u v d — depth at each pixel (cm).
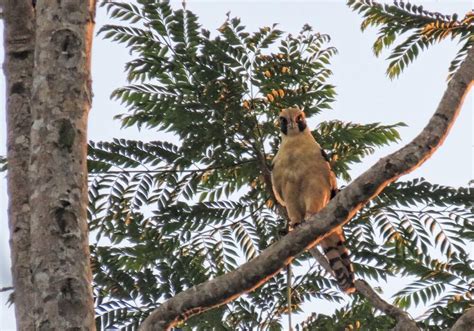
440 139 930
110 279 1118
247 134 1244
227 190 1293
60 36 904
